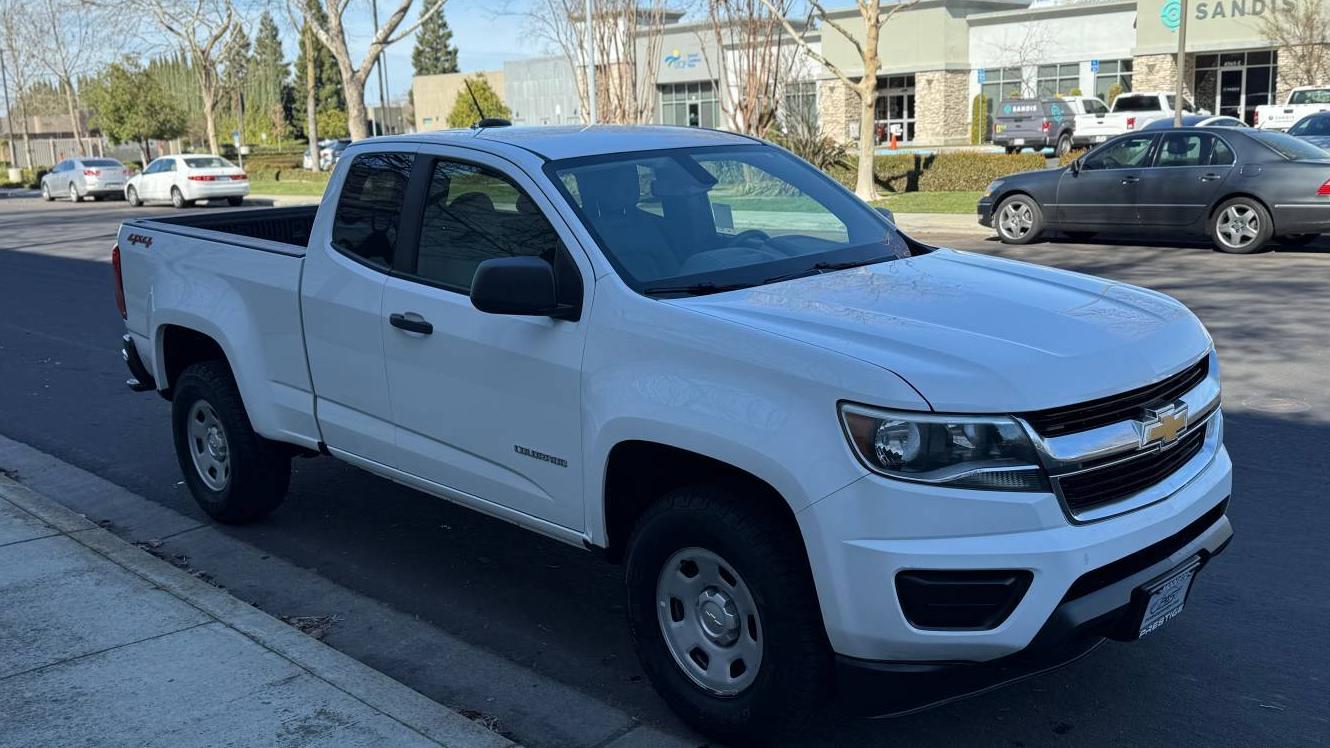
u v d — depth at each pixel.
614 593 5.12
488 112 69.19
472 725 3.75
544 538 5.80
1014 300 3.88
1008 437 3.17
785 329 3.51
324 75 112.88
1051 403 3.21
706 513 3.55
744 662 3.60
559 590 5.16
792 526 3.48
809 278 4.16
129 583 4.95
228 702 3.92
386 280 4.75
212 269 5.63
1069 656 3.35
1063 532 3.20
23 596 4.83
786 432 3.32
